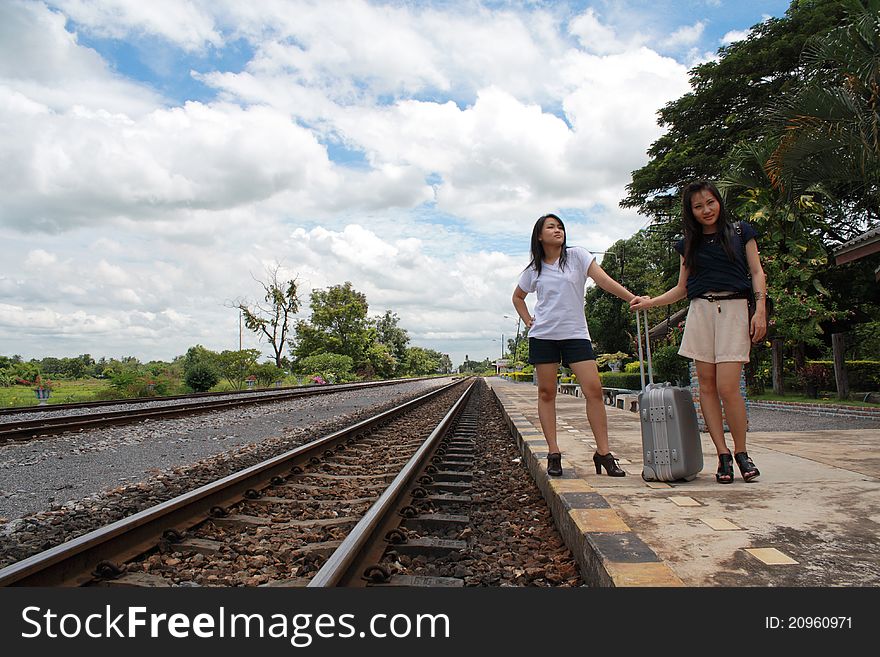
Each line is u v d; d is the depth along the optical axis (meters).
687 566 2.42
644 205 25.92
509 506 4.78
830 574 2.31
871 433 6.77
